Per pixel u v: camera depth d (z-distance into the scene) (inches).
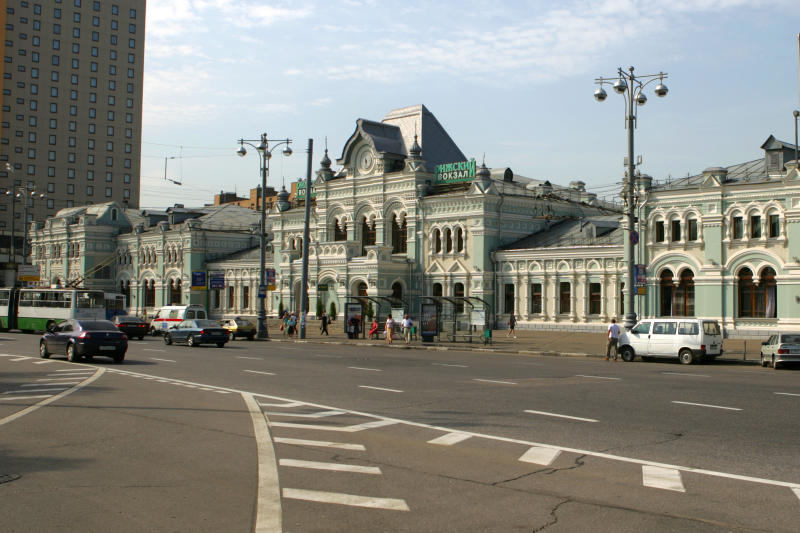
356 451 521.3
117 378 1016.9
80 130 5797.2
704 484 431.2
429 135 2950.3
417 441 558.3
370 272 2662.4
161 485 427.5
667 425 629.3
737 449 530.0
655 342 1411.2
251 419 660.1
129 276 4013.3
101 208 4197.8
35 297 2452.0
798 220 1786.4
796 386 940.0
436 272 2655.0
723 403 765.9
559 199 2684.5
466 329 2491.4
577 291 2313.0
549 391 871.1
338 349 1785.2
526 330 2410.2
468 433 591.2
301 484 430.3
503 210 2588.6
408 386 924.0
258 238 3809.1
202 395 830.5
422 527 352.8
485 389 891.4
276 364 1261.1
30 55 5620.1
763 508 383.2
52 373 1090.1
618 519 364.5
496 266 2534.5
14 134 5551.2
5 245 4901.6
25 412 704.4
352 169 2942.9
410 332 2052.2
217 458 498.9
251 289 3390.7
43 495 405.1
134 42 6048.2
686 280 1993.1
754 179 1908.2
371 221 2876.5
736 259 1891.0
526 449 529.0
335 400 789.9
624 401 781.3
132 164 5999.0
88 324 1306.6
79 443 551.5
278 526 353.1
